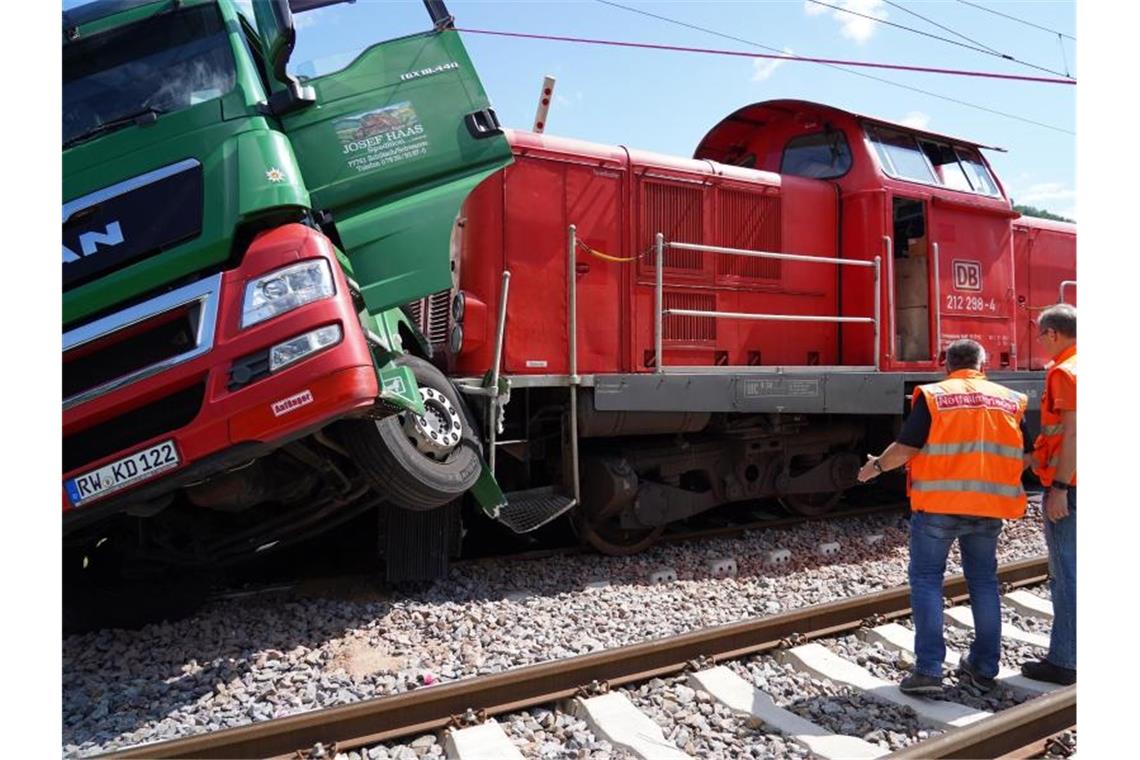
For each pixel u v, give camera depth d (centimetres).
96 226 313
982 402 357
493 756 293
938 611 356
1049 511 365
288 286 311
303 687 353
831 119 689
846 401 614
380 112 367
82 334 304
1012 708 314
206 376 305
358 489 412
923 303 693
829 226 680
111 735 313
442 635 413
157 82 336
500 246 525
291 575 525
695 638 384
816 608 429
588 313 561
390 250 359
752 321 641
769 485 651
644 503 569
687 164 611
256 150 326
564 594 482
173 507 404
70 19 333
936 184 709
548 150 545
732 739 314
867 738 317
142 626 421
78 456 309
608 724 318
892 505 747
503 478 569
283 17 333
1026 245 889
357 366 312
